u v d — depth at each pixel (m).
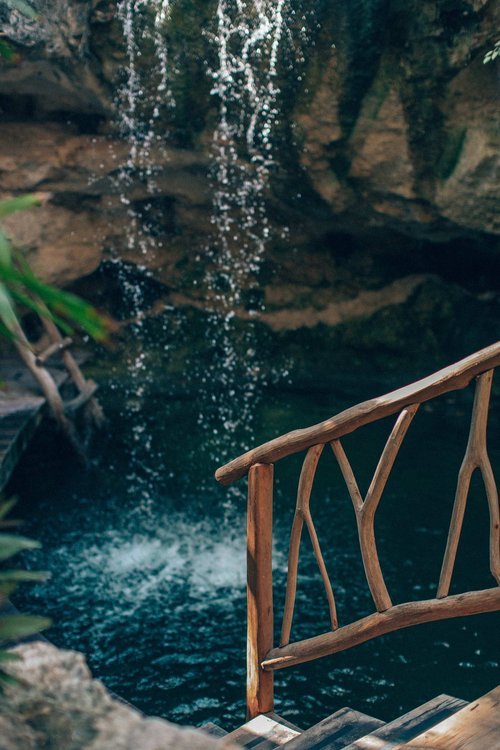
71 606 6.32
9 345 10.38
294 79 7.77
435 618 2.77
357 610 6.22
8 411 8.24
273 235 10.46
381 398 2.79
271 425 9.67
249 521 3.12
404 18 7.15
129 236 10.40
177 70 7.88
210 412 10.07
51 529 7.56
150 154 8.95
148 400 10.40
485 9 6.84
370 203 8.55
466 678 5.40
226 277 10.88
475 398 2.64
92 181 9.34
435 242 10.13
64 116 9.09
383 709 5.14
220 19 7.57
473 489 7.98
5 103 8.98
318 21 7.41
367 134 7.89
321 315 10.92
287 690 5.36
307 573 6.75
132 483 8.48
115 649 5.81
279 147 8.29
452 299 10.58
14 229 9.48
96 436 9.50
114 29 7.62
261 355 11.01
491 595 2.69
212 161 8.84
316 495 8.02
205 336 11.07
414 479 8.16
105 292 10.95
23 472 8.73
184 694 5.34
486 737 2.43
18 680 1.83
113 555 7.08
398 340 10.77
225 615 6.21
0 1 7.11
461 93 7.36
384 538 7.18
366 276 10.73
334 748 2.80
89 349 10.88
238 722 5.08
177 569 6.87
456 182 7.76
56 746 1.75
